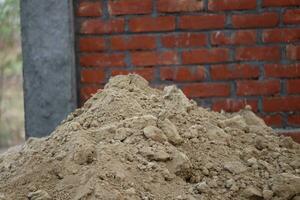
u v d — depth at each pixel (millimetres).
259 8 3299
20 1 3342
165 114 2453
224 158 2373
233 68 3340
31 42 3361
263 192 2217
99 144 2258
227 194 2203
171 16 3332
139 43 3367
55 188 2164
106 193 2043
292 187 2221
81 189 2094
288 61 3318
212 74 3352
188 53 3348
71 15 3346
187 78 3361
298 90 3328
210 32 3330
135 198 2068
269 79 3334
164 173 2189
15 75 6906
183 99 2615
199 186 2188
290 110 3342
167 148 2275
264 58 3322
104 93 2598
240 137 2568
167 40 3350
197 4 3314
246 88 3346
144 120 2367
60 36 3340
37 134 3416
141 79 2750
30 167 2285
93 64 3408
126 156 2211
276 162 2438
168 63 3361
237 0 3297
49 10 3328
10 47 6367
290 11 3287
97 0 3365
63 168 2219
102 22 3373
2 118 6715
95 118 2457
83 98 3436
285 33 3299
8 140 6523
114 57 3391
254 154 2461
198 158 2340
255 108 3355
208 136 2465
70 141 2311
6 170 2338
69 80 3361
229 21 3314
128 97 2541
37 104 3398
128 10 3350
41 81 3381
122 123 2367
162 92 2762
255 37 3314
